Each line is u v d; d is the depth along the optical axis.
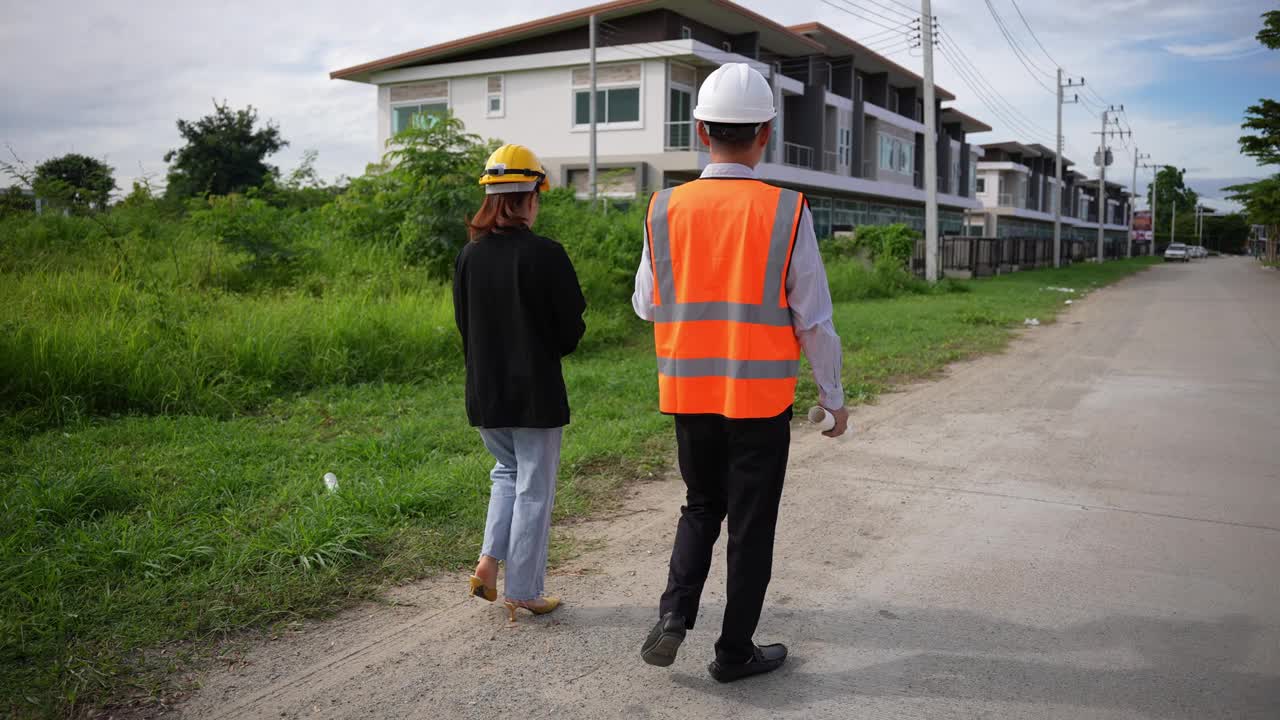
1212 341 11.96
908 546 3.98
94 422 5.86
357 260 11.41
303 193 14.34
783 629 3.12
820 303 2.51
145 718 2.51
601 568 3.75
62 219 11.13
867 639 3.04
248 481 4.62
